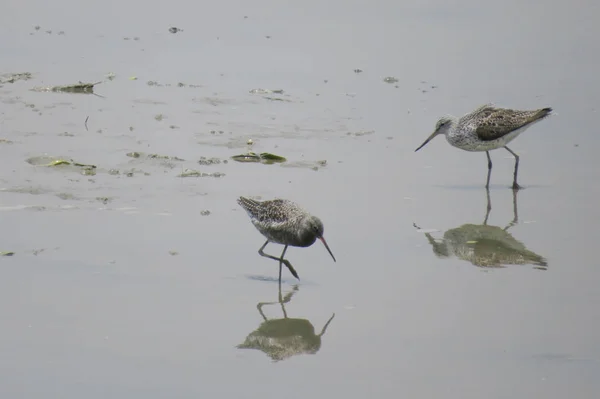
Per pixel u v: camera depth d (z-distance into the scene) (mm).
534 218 17422
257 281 14328
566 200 18438
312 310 13414
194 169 18719
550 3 32938
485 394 11188
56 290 13578
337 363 11891
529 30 30172
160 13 30688
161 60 26078
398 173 19562
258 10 31422
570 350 12312
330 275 14711
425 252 15695
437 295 14016
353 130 21766
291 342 12406
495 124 19250
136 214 16531
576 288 14273
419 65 26719
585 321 13141
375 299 13836
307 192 18047
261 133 21094
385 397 11039
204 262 14844
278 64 26312
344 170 19422
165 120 21453
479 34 29719
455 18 31312
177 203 17141
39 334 12289
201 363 11766
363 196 18109
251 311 13289
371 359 12008
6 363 11516
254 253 15352
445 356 12125
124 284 13898
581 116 23125
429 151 21078
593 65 26906
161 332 12539
